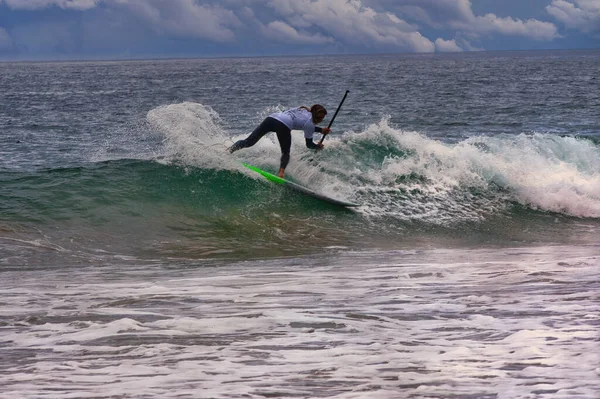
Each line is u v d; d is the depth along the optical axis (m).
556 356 11.73
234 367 11.57
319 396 9.89
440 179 43.03
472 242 34.84
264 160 42.72
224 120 102.81
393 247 32.72
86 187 36.09
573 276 21.27
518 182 43.31
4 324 15.35
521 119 109.94
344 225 36.25
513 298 17.55
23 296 19.22
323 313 16.16
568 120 107.06
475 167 43.94
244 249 31.02
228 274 23.91
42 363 12.01
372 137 45.31
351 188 41.25
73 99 165.50
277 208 37.31
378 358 12.02
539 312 15.62
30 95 183.38
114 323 15.12
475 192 42.53
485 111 124.56
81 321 15.54
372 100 154.25
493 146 47.38
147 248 30.41
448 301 17.38
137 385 10.59
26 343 13.57
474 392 9.88
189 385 10.55
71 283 21.92
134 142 74.94
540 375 10.63
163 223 33.84
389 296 18.39
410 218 38.34
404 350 12.52
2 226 30.83
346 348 12.77
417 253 30.20
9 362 12.09
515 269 23.38
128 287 20.84
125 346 13.16
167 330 14.48
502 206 41.50
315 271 24.36
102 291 20.06
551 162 46.25
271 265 26.47
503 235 36.75
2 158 63.44
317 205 38.31
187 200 36.62
